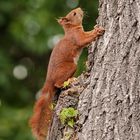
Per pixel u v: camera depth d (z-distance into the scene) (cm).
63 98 1146
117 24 1114
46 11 2211
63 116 1114
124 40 1092
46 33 2181
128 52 1082
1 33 2344
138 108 1047
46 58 2358
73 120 1109
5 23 2314
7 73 2247
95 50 1141
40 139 1209
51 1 2228
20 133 2020
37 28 2209
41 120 1216
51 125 1155
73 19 1329
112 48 1103
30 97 2303
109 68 1091
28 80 2338
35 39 2191
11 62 2300
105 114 1067
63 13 2216
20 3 2292
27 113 2083
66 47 1301
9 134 2019
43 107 1227
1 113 2102
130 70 1070
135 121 1041
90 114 1084
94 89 1098
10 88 2250
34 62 2366
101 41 1132
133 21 1094
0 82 2206
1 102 2252
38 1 2248
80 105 1108
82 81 1146
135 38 1084
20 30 2209
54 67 1286
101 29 1139
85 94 1109
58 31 2184
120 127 1048
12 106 2253
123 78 1071
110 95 1073
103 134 1057
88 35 1284
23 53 2352
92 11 2153
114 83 1077
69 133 1104
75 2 2200
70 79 1190
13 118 2073
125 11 1109
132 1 1105
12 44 2345
